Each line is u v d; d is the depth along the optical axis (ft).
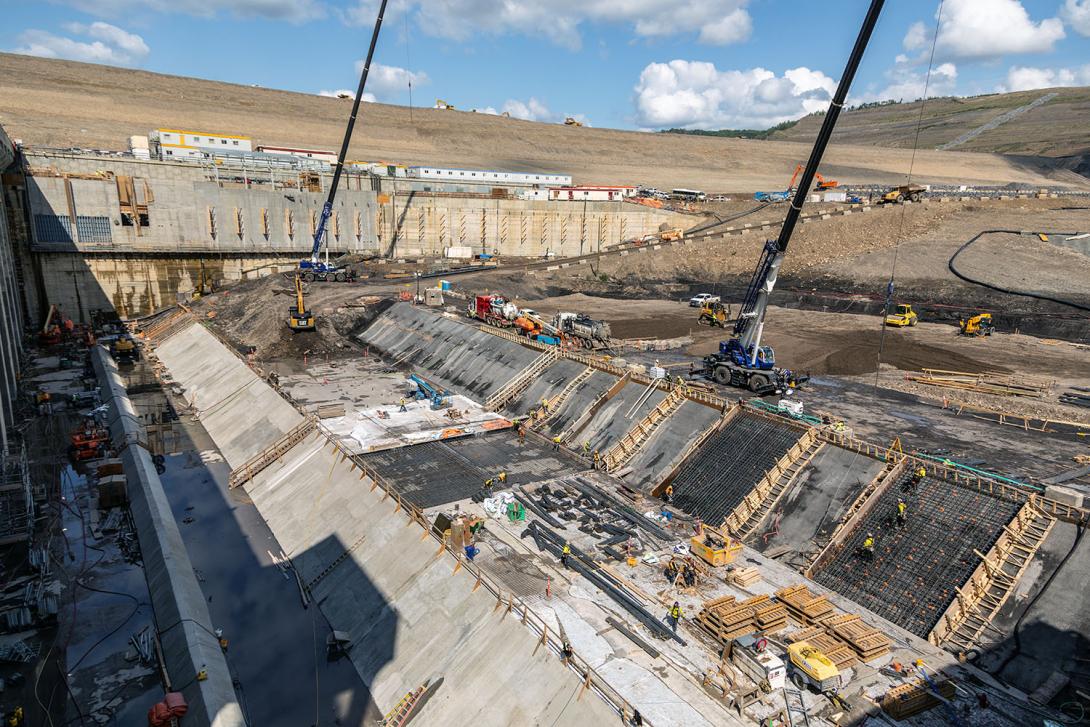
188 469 156.46
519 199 384.68
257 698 86.89
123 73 557.33
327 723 83.15
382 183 363.97
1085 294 236.63
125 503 129.90
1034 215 332.39
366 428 153.17
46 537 116.67
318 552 118.11
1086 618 77.51
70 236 282.56
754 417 130.62
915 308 249.14
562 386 169.37
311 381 199.31
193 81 591.78
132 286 301.22
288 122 551.59
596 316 257.14
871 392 156.66
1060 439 123.75
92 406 183.01
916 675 73.41
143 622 96.32
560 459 140.87
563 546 102.12
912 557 93.86
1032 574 84.64
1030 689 73.05
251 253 327.26
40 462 145.18
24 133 377.30
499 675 79.41
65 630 93.81
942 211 338.75
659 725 66.28
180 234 307.37
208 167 309.83
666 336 220.84
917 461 107.14
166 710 75.66
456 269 337.72
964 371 170.40
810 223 343.67
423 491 123.24
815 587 93.25
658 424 141.49
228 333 249.96
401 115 647.56
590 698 70.23
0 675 84.79
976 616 82.94
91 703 80.53
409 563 103.91
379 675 89.81
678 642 79.36
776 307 270.26
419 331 234.79
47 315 281.33
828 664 71.46
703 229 386.93
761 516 110.83
